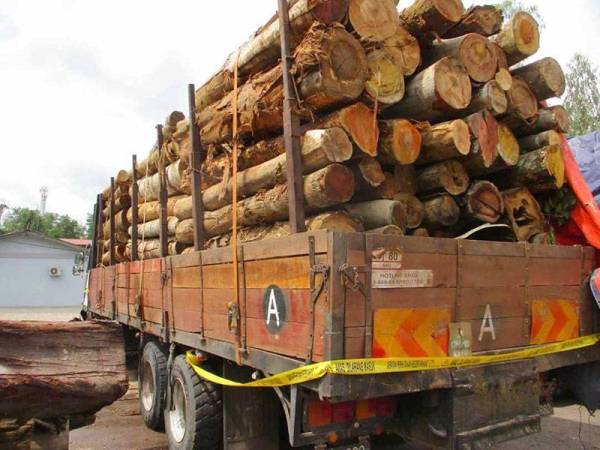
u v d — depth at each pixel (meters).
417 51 3.59
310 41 3.12
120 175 7.55
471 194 3.73
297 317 2.89
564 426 5.63
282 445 4.27
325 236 2.68
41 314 24.89
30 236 33.41
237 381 4.06
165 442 5.34
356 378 2.65
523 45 3.90
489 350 3.23
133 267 6.25
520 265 3.46
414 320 2.89
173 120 5.59
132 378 8.34
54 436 3.67
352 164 3.43
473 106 3.78
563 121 4.09
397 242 2.85
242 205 4.01
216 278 3.93
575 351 3.75
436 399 3.01
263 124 3.77
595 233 4.02
